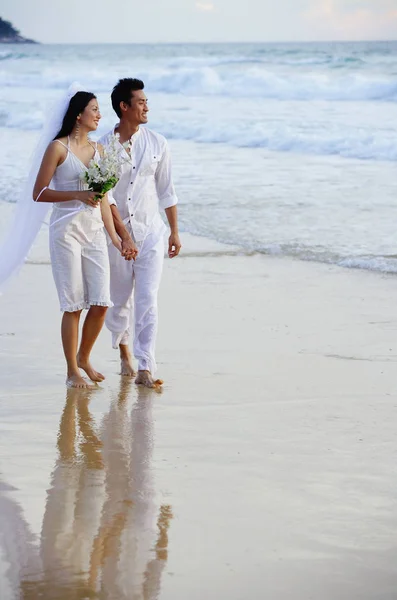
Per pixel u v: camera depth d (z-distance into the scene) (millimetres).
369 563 6738
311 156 36125
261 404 10844
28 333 14328
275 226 22766
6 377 12164
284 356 12930
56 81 90375
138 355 11883
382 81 59719
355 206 25094
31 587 6379
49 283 17797
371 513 7676
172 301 16328
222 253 20312
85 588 6363
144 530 7348
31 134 49156
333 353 13047
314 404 10805
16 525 7445
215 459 9031
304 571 6625
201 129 44062
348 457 9055
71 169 11578
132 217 12008
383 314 15188
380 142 36594
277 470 8711
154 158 12008
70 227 11625
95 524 7469
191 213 24609
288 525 7438
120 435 9812
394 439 9578
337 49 88375
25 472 8703
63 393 11461
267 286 17312
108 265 11961
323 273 18250
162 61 124938
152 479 8508
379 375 11977
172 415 10516
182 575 6562
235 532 7305
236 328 14477
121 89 11805
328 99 60656
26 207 12039
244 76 67000
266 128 43188
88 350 12148
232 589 6355
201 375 12102
